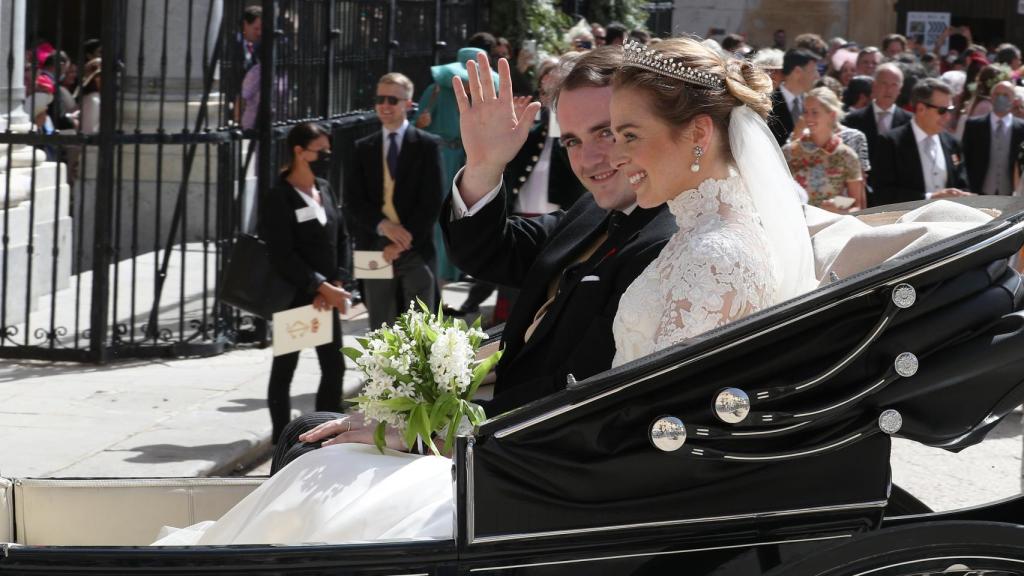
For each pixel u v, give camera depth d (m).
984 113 10.91
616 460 2.28
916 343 2.36
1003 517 2.74
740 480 2.35
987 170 9.26
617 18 14.35
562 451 2.27
